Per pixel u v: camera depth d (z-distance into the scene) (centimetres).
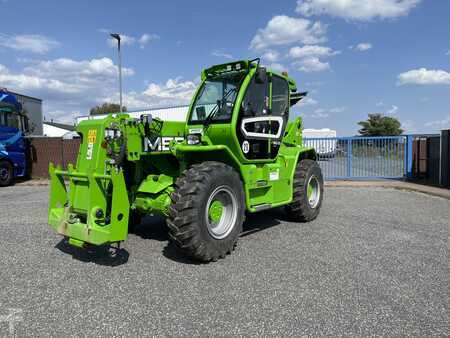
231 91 514
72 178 448
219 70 536
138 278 380
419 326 286
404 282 368
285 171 592
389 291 347
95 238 391
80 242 417
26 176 1490
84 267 412
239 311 310
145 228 585
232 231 452
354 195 955
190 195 406
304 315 303
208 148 441
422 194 973
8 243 507
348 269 403
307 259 436
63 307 318
